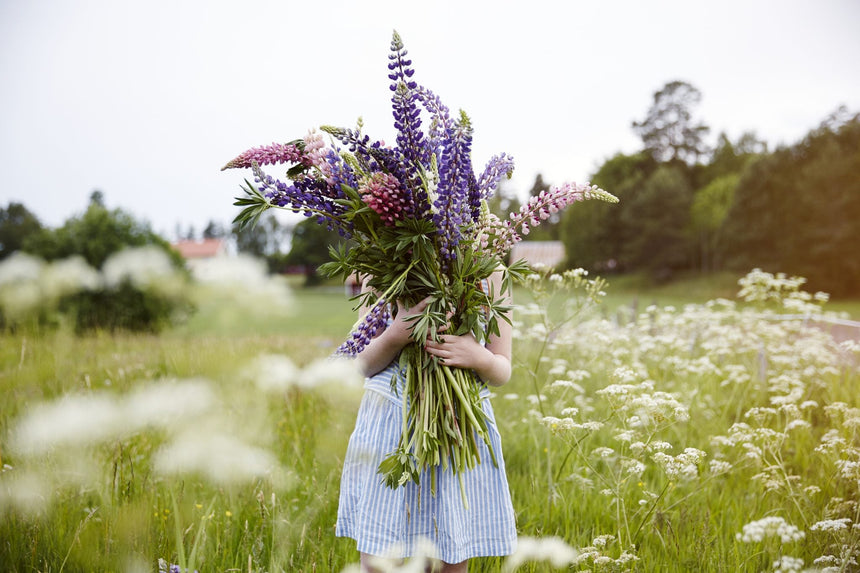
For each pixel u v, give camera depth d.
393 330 1.80
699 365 4.36
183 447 1.46
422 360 1.81
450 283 1.78
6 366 3.54
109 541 1.78
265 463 1.50
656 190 47.38
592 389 4.39
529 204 1.83
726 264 36.00
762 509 2.65
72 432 1.40
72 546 1.83
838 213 28.95
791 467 3.19
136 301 7.03
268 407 3.55
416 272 1.76
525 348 4.89
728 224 35.12
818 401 4.10
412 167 1.68
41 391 3.31
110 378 3.89
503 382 1.93
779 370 4.55
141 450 2.58
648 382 2.55
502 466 1.90
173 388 1.50
